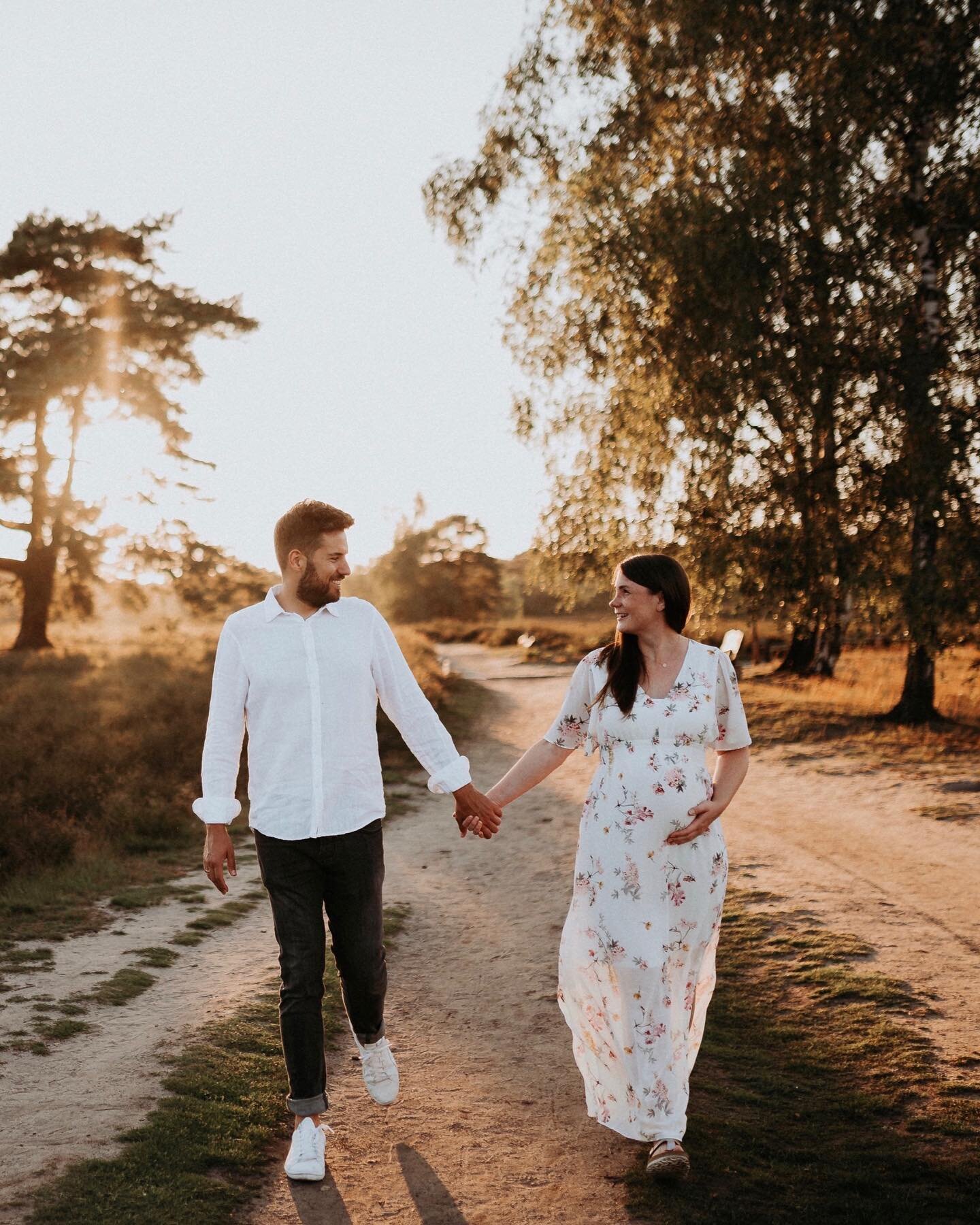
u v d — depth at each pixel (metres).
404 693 3.20
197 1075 3.59
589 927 3.12
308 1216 2.73
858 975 4.90
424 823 9.76
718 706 3.24
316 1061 2.97
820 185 13.80
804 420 14.02
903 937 5.52
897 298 13.85
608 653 3.26
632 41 16.05
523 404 17.50
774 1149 3.24
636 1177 3.02
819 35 14.20
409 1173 3.01
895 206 14.34
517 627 48.28
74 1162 2.89
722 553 14.43
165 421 32.00
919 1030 4.22
